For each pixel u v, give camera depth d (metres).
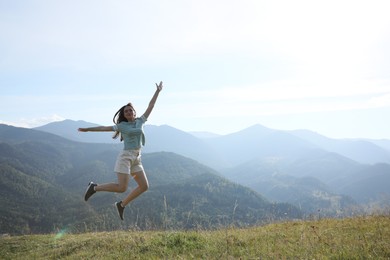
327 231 9.02
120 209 7.48
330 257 5.98
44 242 13.69
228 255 7.10
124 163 7.39
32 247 13.12
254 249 7.45
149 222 12.70
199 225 11.52
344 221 10.93
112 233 13.28
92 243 11.27
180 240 8.94
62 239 13.74
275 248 7.35
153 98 7.95
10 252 12.89
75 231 16.16
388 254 5.93
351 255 5.91
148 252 8.46
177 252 7.97
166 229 11.91
